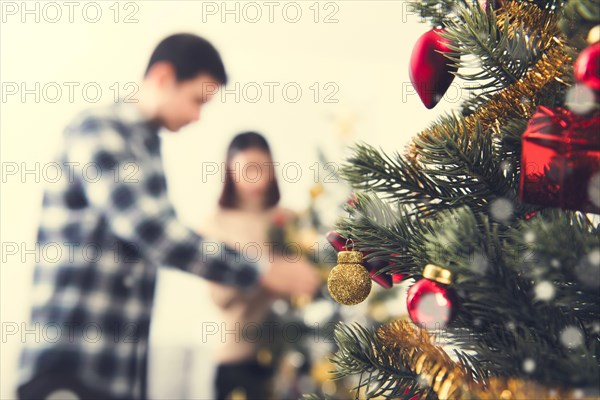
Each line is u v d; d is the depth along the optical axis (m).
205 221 1.88
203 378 1.77
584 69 0.31
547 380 0.35
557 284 0.37
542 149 0.37
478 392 0.38
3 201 1.88
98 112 1.33
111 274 1.29
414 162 0.50
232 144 1.89
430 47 0.47
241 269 1.35
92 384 1.27
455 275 0.38
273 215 1.85
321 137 1.99
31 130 1.90
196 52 1.47
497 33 0.45
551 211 0.38
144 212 1.26
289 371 1.53
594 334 0.40
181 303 1.81
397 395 0.45
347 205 0.48
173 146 1.92
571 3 0.33
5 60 1.90
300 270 1.54
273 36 2.01
